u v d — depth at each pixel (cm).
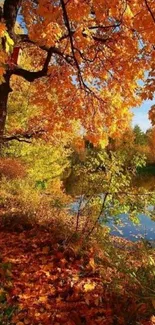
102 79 847
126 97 857
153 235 1102
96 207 663
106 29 687
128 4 486
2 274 494
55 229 710
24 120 1535
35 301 434
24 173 1667
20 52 771
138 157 664
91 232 642
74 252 578
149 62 670
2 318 381
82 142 935
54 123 1002
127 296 420
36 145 1681
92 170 674
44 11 488
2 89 808
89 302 432
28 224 756
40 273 516
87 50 774
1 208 927
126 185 652
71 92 885
